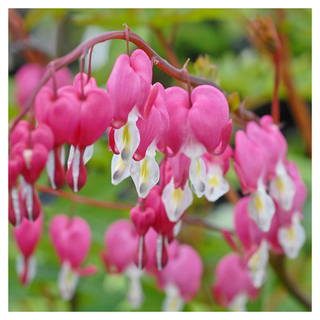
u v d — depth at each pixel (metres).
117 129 0.35
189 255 0.50
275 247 0.44
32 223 0.47
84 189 0.56
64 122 0.35
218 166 0.39
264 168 0.40
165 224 0.38
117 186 0.57
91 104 0.35
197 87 0.37
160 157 0.53
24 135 0.35
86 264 0.56
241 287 0.51
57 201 0.56
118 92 0.35
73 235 0.48
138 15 0.50
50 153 0.35
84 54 0.35
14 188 0.35
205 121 0.37
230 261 0.51
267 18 0.44
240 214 0.44
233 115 0.41
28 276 0.47
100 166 0.59
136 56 0.35
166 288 0.50
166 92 0.37
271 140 0.41
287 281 0.48
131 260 0.49
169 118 0.37
